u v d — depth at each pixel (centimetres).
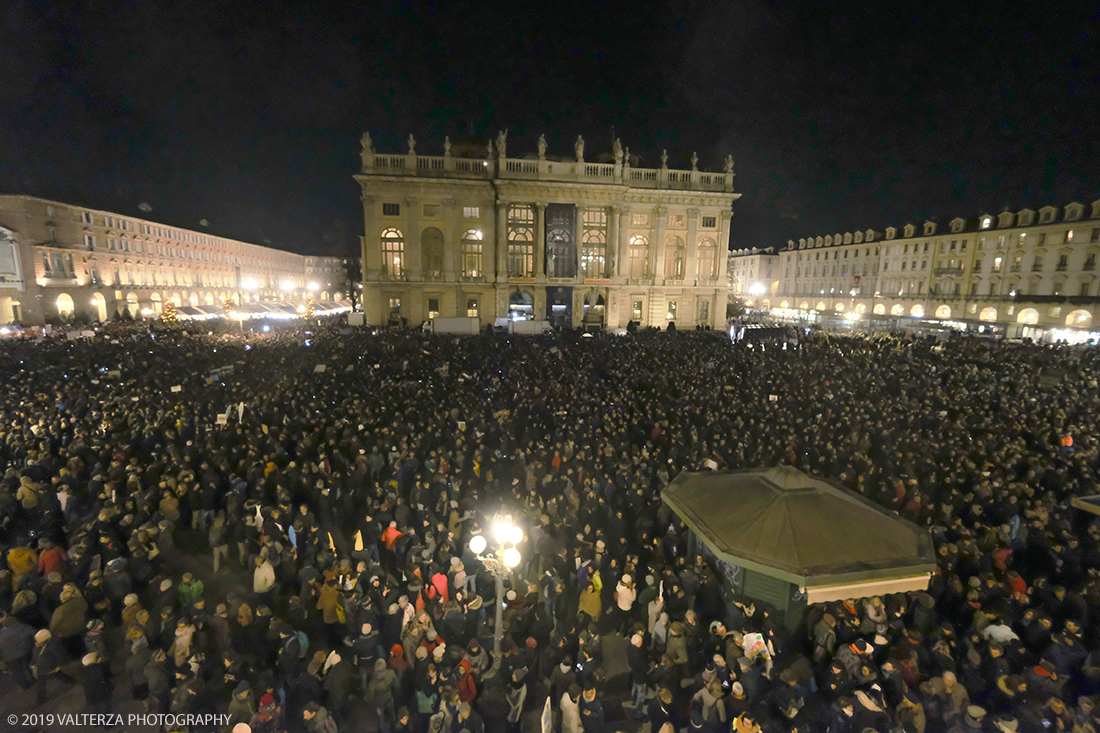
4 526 1018
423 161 4888
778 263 9800
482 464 1329
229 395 1825
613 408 1720
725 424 1612
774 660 712
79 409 1631
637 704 717
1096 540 961
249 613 743
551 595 840
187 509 1113
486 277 5122
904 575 718
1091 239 4872
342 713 679
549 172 4969
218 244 7956
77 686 743
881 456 1402
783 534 761
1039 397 1952
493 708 650
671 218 5406
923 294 6575
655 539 1011
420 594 842
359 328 4484
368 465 1301
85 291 5441
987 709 632
